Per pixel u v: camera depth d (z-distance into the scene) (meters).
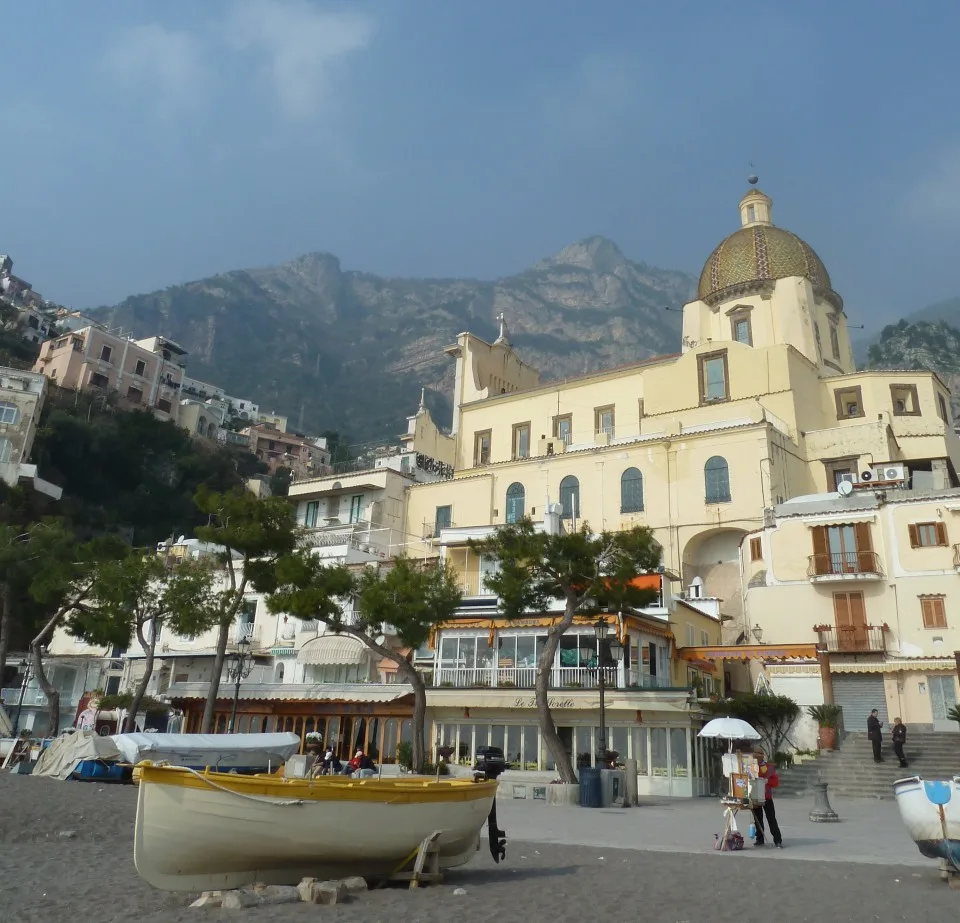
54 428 82.38
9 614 43.94
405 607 29.52
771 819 15.36
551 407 60.09
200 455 100.38
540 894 10.69
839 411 52.41
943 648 34.50
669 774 28.83
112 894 10.56
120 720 43.62
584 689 30.25
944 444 49.69
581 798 24.08
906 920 9.22
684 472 46.69
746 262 60.53
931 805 11.30
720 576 45.16
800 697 34.50
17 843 15.03
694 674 37.06
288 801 10.12
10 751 32.41
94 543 43.25
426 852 11.22
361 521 54.25
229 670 40.56
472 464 62.28
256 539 34.62
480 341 71.62
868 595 36.78
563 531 41.47
